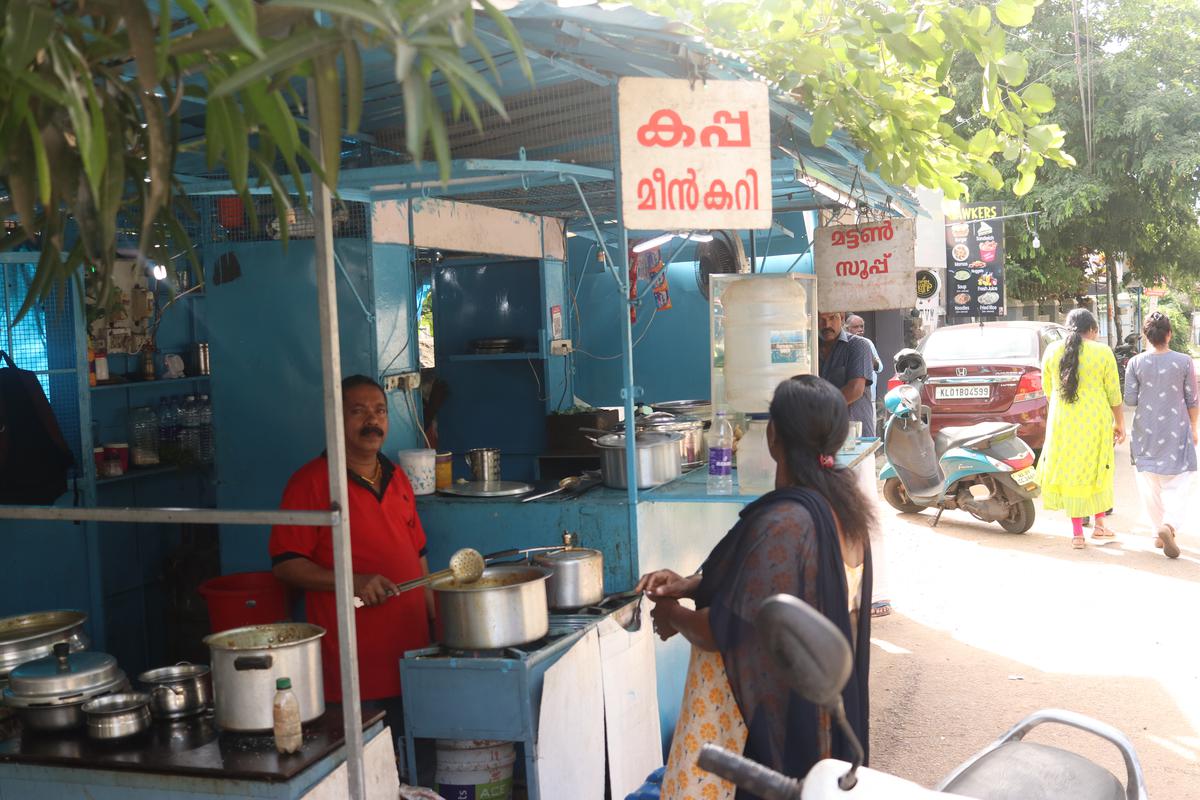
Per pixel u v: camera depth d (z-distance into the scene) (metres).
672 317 9.86
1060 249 22.23
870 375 7.17
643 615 4.21
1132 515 9.93
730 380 4.43
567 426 6.59
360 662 3.87
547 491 4.68
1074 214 20.89
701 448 5.39
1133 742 4.87
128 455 6.06
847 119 4.38
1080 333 8.41
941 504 9.40
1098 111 20.25
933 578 7.86
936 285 16.69
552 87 4.28
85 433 5.45
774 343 4.36
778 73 4.13
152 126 1.60
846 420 2.84
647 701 4.18
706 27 3.91
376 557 3.92
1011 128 4.54
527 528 4.48
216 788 2.51
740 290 4.41
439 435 7.25
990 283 17.55
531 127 4.53
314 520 2.24
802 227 9.34
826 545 2.65
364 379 4.02
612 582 4.37
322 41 1.52
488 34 3.37
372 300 4.94
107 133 1.67
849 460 5.49
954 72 18.66
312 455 5.05
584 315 9.85
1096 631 6.48
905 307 5.90
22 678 2.79
